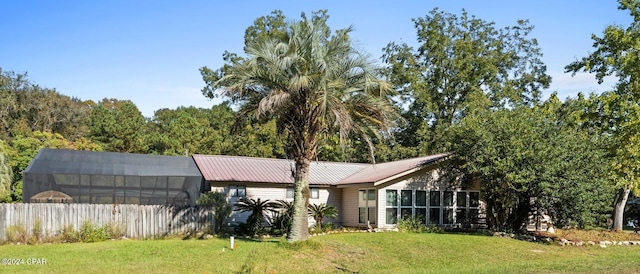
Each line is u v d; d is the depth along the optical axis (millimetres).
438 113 44625
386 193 26188
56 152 26234
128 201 25750
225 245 19172
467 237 22109
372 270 15547
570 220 22859
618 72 24594
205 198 24188
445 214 27328
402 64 44594
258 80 18953
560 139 23125
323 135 19984
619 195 29172
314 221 28297
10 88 53219
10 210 19516
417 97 43688
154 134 49531
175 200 26578
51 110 54812
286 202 25156
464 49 43125
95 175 25438
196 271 14117
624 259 18453
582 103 24906
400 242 20000
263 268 14844
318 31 19172
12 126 50969
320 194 29328
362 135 20000
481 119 25172
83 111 58000
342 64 19438
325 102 17781
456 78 43406
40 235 19875
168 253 17016
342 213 29688
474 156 24094
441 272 15094
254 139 44688
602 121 24547
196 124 50438
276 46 18734
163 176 26625
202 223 22938
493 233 24094
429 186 27156
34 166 24812
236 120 20469
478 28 44906
